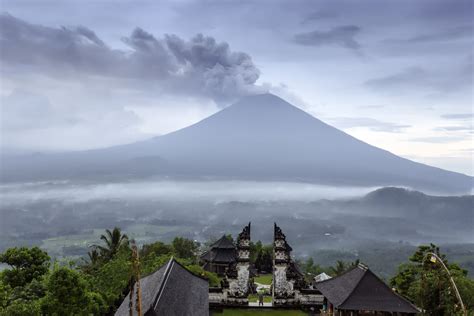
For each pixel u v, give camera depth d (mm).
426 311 44812
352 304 44312
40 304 36312
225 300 60094
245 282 60625
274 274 61188
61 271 38156
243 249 61469
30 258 45656
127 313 35031
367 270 46969
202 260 88312
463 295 43281
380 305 44188
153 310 31062
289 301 59750
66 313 36500
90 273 63375
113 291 52406
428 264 45031
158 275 40094
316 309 58375
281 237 62156
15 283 44094
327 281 52594
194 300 39031
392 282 58625
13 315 33625
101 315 46625
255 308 59438
